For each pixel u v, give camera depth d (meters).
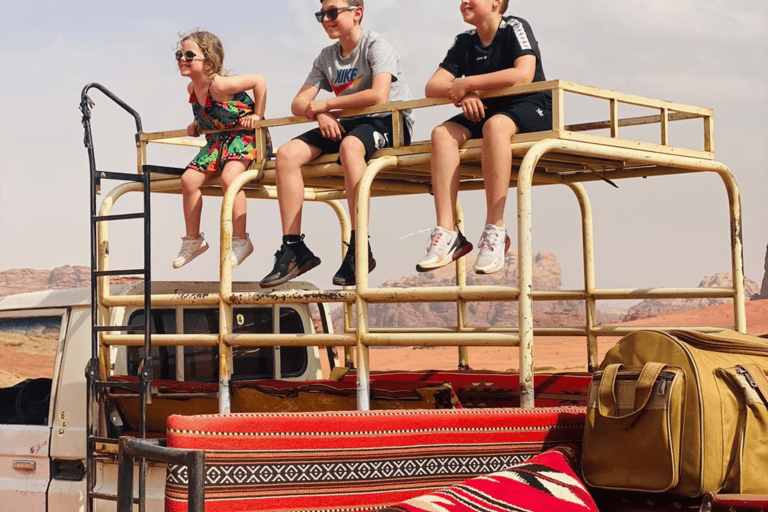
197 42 5.96
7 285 179.62
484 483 3.71
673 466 3.59
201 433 3.63
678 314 79.06
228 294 5.13
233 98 5.97
